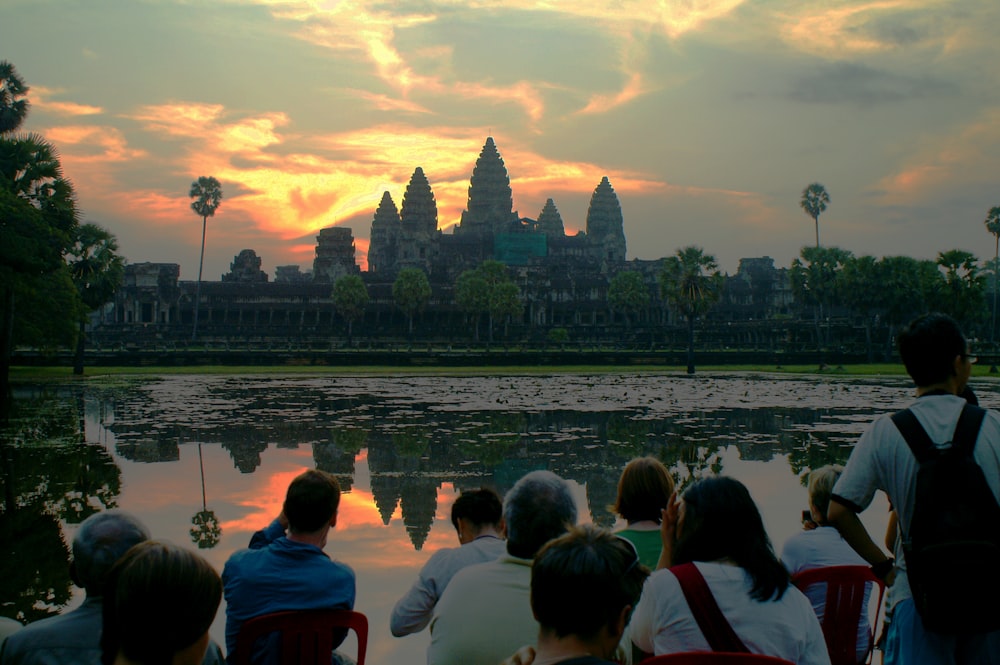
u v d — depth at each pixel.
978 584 6.11
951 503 6.34
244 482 25.42
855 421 42.94
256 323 176.75
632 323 185.12
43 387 66.62
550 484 7.73
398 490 24.48
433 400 55.56
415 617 8.92
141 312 171.50
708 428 39.78
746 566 6.51
